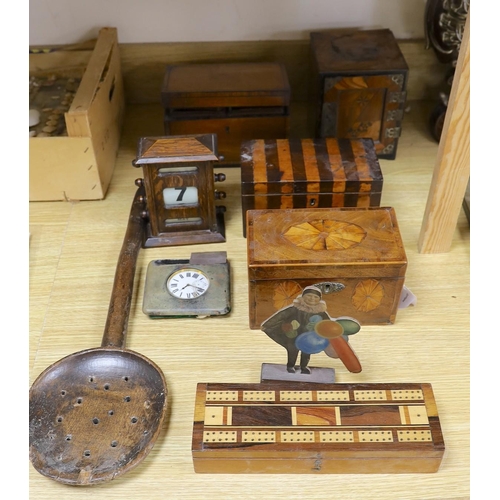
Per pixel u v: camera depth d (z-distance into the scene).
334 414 1.10
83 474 1.05
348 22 1.79
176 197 1.42
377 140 1.68
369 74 1.56
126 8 1.74
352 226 1.26
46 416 1.13
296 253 1.21
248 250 1.22
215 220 1.47
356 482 1.08
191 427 1.15
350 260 1.20
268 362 1.25
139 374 1.18
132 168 1.69
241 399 1.12
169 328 1.31
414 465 1.08
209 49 1.81
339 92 1.59
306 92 1.89
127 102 1.89
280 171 1.42
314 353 1.19
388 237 1.24
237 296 1.37
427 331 1.30
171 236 1.48
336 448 1.05
